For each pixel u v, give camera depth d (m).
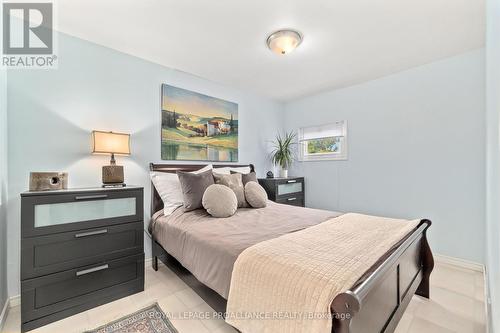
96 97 2.27
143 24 1.96
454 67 2.56
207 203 2.21
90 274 1.80
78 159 2.15
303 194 3.96
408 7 1.76
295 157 4.16
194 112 3.03
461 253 2.52
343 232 1.64
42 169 1.97
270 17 1.87
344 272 1.02
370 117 3.24
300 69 2.87
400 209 2.96
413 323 1.62
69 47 2.12
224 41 2.23
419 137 2.81
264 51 2.43
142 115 2.58
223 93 3.39
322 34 2.12
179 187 2.50
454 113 2.56
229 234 1.66
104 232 1.87
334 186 3.65
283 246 1.34
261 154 3.96
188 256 1.74
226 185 2.60
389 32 2.09
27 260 1.56
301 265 1.09
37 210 1.60
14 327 1.61
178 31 2.07
